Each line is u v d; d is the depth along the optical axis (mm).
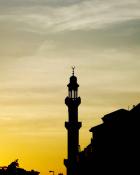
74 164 107312
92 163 91312
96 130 87250
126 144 76312
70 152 110500
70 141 111375
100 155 86312
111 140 81188
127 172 75375
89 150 95188
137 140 74125
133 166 74188
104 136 84438
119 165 77875
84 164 96875
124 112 78625
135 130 74562
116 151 79062
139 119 74188
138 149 73812
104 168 84000
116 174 78625
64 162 110375
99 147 87062
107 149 82938
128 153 75688
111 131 81312
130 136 75500
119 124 78688
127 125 76438
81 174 99938
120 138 78125
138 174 72938
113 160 80000
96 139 88438
